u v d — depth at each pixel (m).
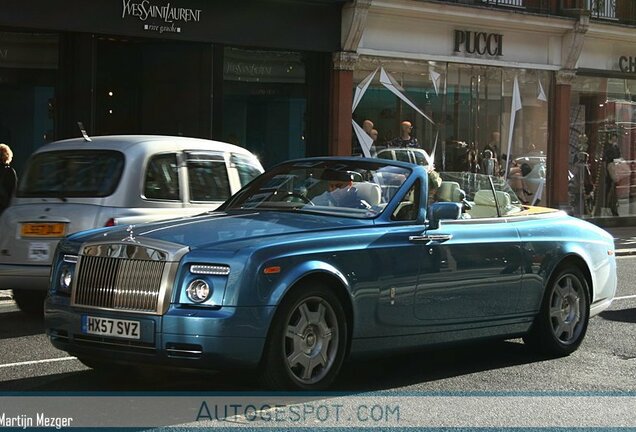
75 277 7.60
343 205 8.62
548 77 26.98
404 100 23.86
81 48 18.86
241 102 21.28
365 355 8.15
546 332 9.80
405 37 23.64
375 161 9.09
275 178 9.28
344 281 7.81
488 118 25.66
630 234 26.88
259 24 21.06
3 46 18.33
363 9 22.03
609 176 28.67
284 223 8.04
